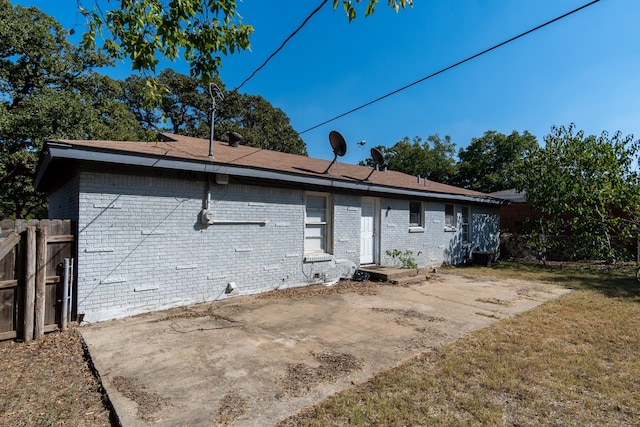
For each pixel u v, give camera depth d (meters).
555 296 7.34
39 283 4.56
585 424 2.62
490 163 32.22
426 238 11.98
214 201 6.61
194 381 3.26
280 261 7.67
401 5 3.29
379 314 5.77
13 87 14.39
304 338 4.55
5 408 2.85
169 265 6.05
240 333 4.75
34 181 7.79
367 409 2.77
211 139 6.93
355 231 9.37
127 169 5.59
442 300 6.86
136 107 28.30
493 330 4.91
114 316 5.42
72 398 3.03
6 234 4.71
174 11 3.44
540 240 13.21
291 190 7.89
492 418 2.67
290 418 2.64
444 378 3.36
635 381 3.36
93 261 5.26
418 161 36.19
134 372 3.46
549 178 11.86
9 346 4.26
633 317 5.64
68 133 14.25
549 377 3.43
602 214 11.18
